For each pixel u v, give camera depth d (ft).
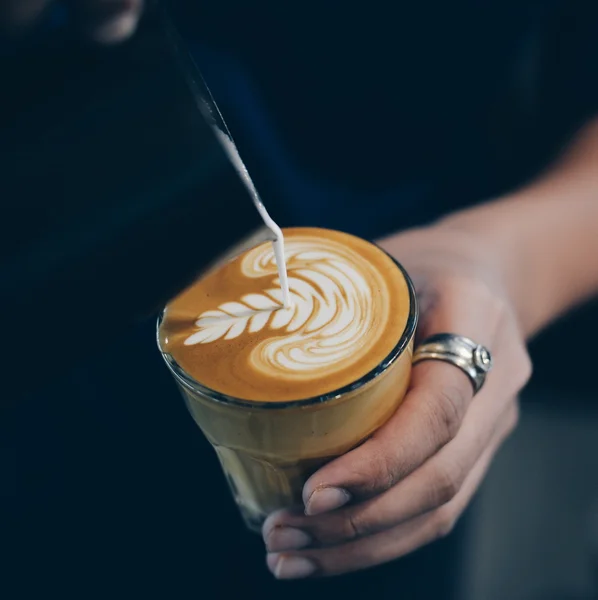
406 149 1.77
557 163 1.68
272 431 0.98
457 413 1.07
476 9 1.65
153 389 1.63
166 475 1.53
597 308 1.86
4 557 1.45
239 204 0.86
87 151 0.81
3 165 0.80
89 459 1.56
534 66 1.73
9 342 0.88
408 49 1.68
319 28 1.67
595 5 1.65
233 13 1.66
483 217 1.46
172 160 0.83
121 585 1.43
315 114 1.73
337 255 1.13
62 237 0.83
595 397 1.95
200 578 1.43
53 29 0.78
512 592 1.61
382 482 1.03
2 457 1.56
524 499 1.76
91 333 0.90
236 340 1.03
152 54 0.81
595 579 1.62
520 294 1.41
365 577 1.49
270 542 1.15
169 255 0.87
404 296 1.06
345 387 0.96
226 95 1.64
